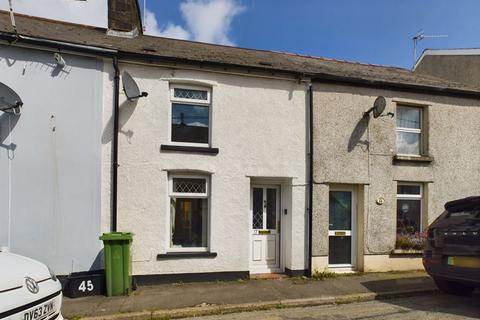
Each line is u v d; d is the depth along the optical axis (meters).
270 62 8.78
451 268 5.92
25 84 6.61
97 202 6.89
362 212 8.50
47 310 3.90
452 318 5.38
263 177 7.92
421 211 9.15
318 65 9.76
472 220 5.81
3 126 6.47
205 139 7.73
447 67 13.29
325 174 8.23
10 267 3.93
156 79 7.31
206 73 7.60
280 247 8.31
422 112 9.33
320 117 8.30
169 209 7.38
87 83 6.94
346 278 7.76
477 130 9.60
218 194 7.55
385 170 8.67
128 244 6.43
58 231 6.68
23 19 8.53
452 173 9.27
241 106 7.80
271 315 5.62
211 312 5.66
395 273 8.30
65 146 6.77
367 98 8.67
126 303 5.91
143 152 7.17
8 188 6.46
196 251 7.49
